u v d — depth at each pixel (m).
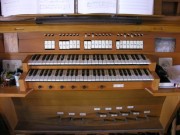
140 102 1.88
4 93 1.47
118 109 1.90
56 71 1.60
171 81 1.55
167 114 1.82
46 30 1.56
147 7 1.56
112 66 1.62
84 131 1.89
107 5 1.51
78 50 1.70
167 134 1.98
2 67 1.74
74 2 1.53
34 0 1.53
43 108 1.88
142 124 1.95
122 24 1.58
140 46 1.71
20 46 1.71
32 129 1.89
